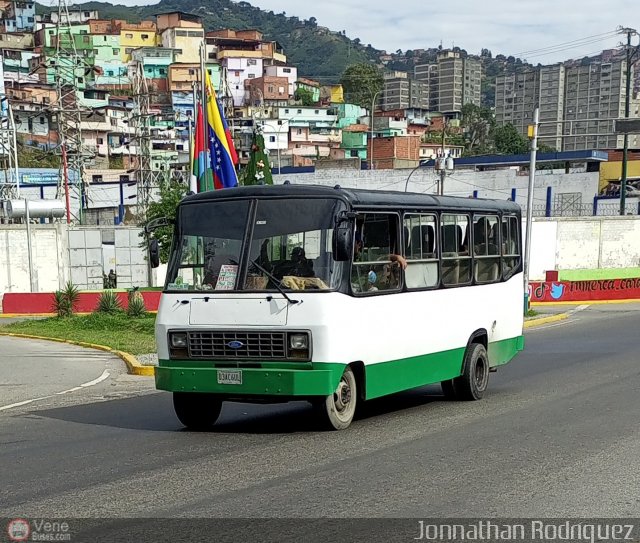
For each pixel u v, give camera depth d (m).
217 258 9.78
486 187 61.12
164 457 8.49
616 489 7.08
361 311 9.73
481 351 12.58
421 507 6.54
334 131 126.19
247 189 9.98
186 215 10.17
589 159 63.16
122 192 65.62
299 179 69.00
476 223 12.65
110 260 46.00
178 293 9.83
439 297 11.48
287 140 118.94
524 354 19.08
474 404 12.01
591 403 11.78
